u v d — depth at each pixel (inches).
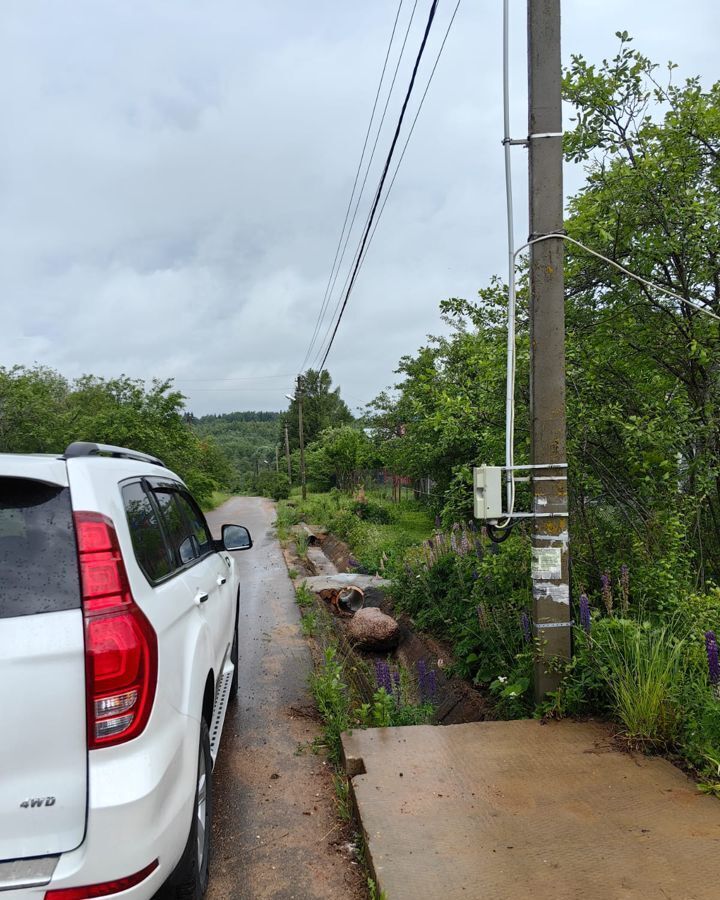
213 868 121.0
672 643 165.2
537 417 177.2
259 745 176.7
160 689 88.7
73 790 78.5
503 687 200.2
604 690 167.2
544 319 177.5
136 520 105.1
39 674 78.4
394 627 316.2
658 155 225.1
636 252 226.5
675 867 105.0
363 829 120.3
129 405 910.4
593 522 229.1
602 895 99.1
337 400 3235.7
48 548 84.0
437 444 513.7
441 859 109.3
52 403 888.9
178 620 106.2
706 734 139.3
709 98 229.1
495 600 236.7
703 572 218.7
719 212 212.7
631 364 247.4
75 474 90.7
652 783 132.6
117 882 77.5
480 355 275.0
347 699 199.8
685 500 206.8
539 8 177.0
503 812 123.4
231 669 184.7
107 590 84.0
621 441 231.8
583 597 168.7
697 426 211.6
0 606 80.1
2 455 89.8
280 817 139.1
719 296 228.1
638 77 227.6
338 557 639.1
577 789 131.0
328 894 112.9
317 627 315.9
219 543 205.8
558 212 177.8
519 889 101.1
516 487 233.0
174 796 89.0
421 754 148.7
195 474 999.0
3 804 76.6
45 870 76.2
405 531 679.1
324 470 1895.9
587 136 235.0
